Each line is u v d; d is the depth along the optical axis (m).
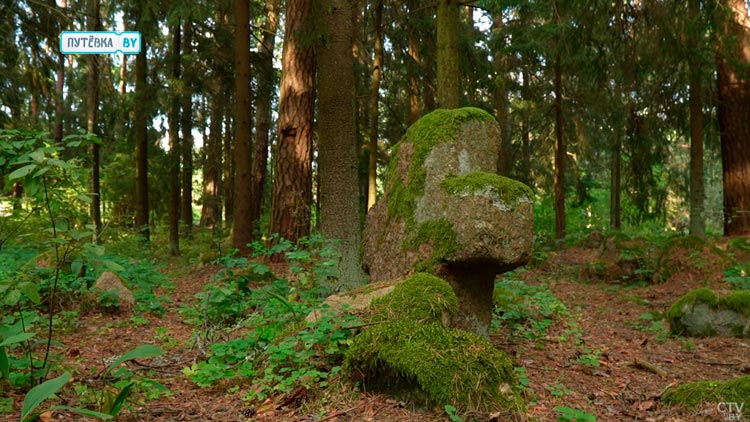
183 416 3.32
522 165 18.38
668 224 22.41
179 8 11.63
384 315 3.78
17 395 3.44
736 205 12.19
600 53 12.45
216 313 5.72
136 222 15.25
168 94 14.09
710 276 8.60
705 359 5.05
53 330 5.48
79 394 3.56
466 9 16.98
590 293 8.78
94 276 6.59
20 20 11.88
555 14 11.95
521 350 4.94
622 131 14.92
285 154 10.44
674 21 10.31
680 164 21.36
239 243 11.50
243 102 11.66
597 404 3.67
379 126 18.45
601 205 26.39
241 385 3.83
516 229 4.20
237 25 11.68
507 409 3.14
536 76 17.72
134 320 6.10
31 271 6.00
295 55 10.36
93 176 13.69
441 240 4.32
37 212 3.67
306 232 10.42
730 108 12.36
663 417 3.45
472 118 4.82
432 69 15.33
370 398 3.38
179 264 12.23
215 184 22.56
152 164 18.55
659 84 12.80
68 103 21.94
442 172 4.60
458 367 3.24
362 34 15.89
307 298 5.38
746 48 11.70
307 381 3.57
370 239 5.25
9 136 3.33
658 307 7.55
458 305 3.96
